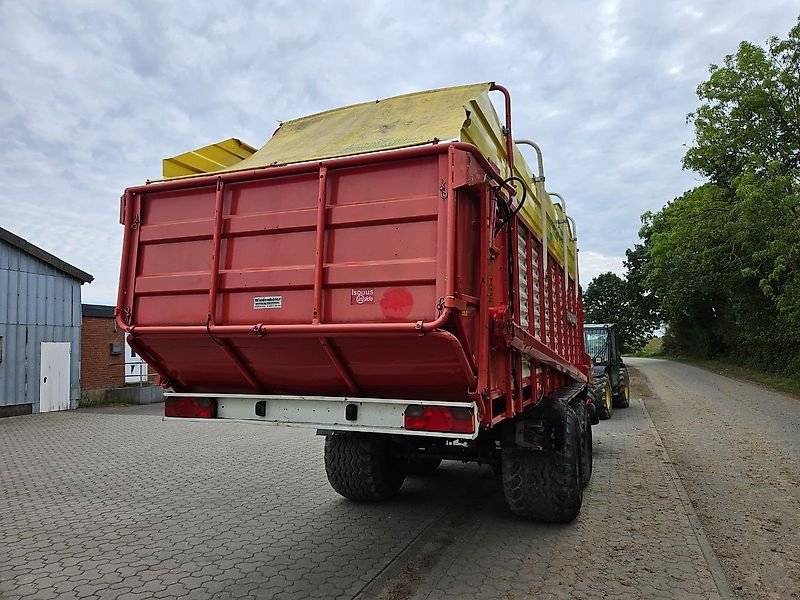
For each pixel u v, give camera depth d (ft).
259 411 14.33
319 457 30.58
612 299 232.53
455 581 13.84
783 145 74.74
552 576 14.07
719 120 78.79
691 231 83.51
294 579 14.15
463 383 12.59
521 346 14.93
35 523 19.11
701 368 114.73
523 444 17.13
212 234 13.69
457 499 21.40
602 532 17.31
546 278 20.25
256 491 23.16
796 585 13.80
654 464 27.22
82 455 32.53
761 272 77.10
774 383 74.90
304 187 12.98
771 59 75.31
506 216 14.03
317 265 12.41
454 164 11.57
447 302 11.19
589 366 29.96
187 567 15.05
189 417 15.07
